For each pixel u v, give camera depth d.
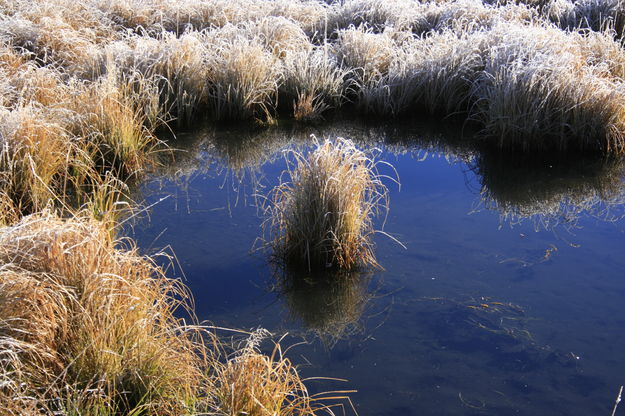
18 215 5.25
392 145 7.72
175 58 8.17
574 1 12.51
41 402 2.83
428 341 4.03
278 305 4.42
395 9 11.11
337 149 5.00
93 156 6.26
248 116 8.33
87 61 8.19
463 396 3.53
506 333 4.09
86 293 3.30
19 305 3.12
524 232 5.50
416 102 8.69
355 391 3.55
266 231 5.44
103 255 3.55
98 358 3.11
